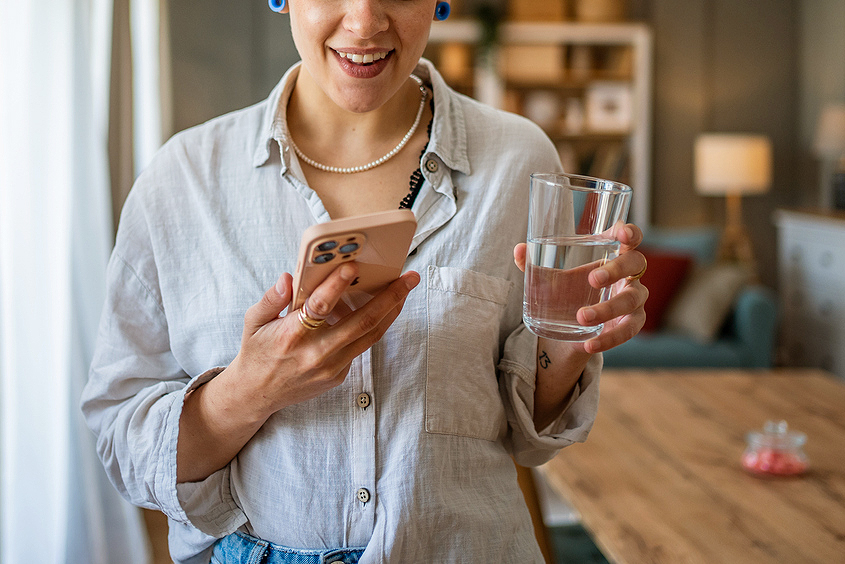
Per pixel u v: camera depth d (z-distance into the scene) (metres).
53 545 2.31
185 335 0.91
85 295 2.46
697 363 3.79
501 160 0.95
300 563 0.87
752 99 5.78
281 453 0.87
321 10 0.77
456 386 0.88
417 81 0.98
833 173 5.09
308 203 0.89
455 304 0.88
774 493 1.49
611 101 5.73
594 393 0.96
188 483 0.87
